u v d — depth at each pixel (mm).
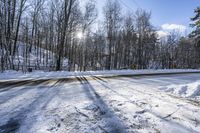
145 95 8109
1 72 17672
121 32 44969
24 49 34625
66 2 26062
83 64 38875
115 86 10359
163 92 9172
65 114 5355
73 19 28031
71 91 8531
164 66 57312
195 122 5012
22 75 15195
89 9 33438
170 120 5109
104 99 7109
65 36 27984
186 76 19500
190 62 61125
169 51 59781
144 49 48031
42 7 35875
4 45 22438
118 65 46219
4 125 4609
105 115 5352
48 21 36219
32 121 4844
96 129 4422
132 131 4359
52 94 7801
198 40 32531
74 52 38844
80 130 4352
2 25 22047
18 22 30531
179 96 8414
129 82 12336
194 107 6457
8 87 9336
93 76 15531
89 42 39844
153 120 5074
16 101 6617
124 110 5832
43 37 40188
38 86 9734
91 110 5742
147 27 46094
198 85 10453
